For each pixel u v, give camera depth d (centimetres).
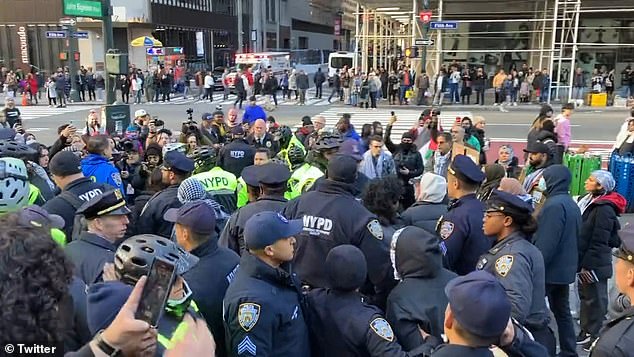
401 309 297
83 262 301
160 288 161
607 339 244
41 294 133
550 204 450
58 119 2392
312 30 7706
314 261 359
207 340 183
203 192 457
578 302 608
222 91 3531
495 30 2798
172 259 204
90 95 3092
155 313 155
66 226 413
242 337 273
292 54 4519
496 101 2575
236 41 5519
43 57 3856
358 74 2756
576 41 2489
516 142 1725
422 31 2608
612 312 349
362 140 876
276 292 283
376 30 3017
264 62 3497
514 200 344
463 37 2844
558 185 456
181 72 3344
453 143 792
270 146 962
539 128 1000
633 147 1002
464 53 2870
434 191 464
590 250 502
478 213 394
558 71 2477
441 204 468
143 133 959
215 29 5056
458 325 216
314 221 362
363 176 572
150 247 205
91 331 178
